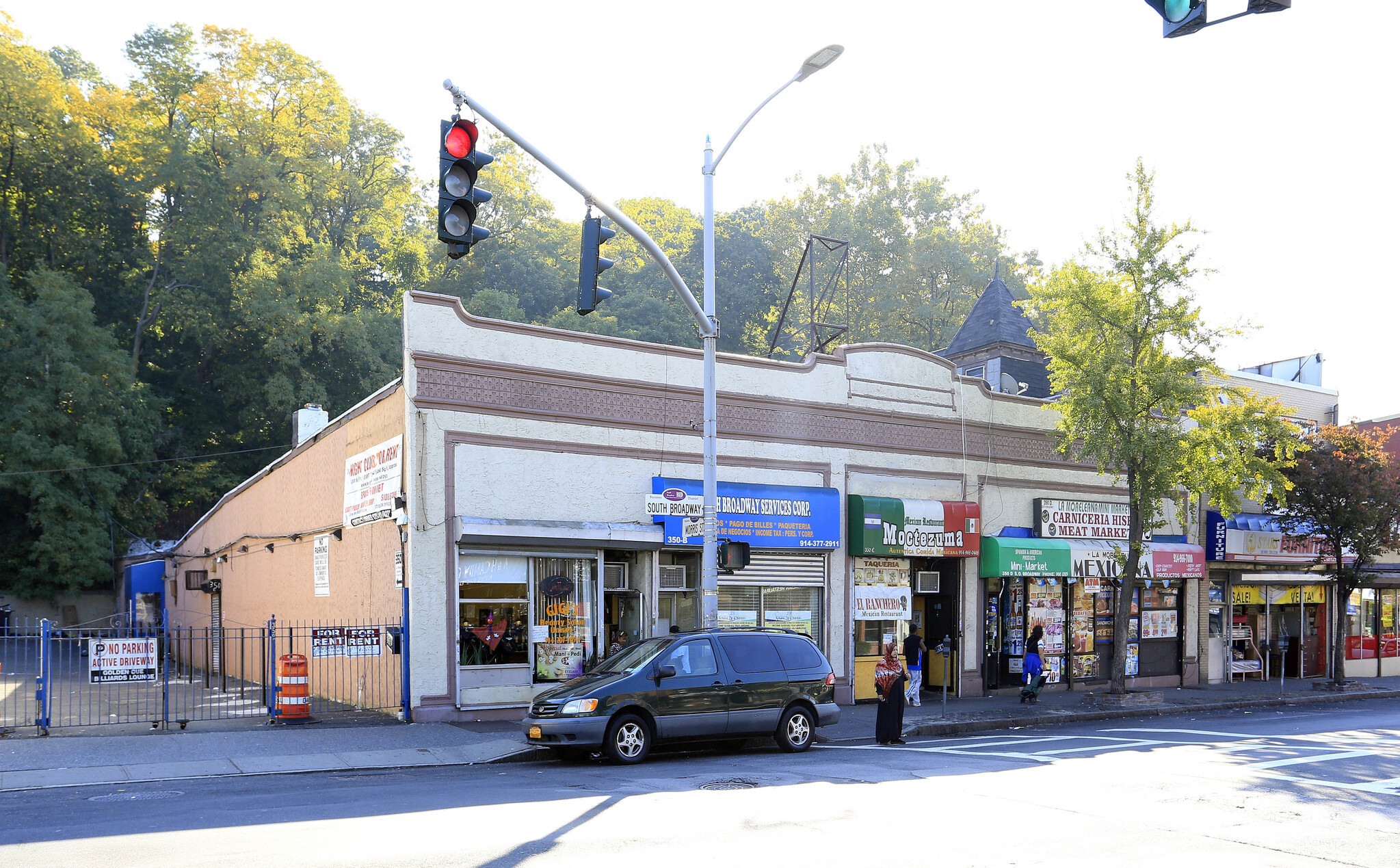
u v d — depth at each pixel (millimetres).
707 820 8898
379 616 18125
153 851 7738
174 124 57188
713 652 14320
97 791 11156
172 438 52969
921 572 23078
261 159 54062
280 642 24406
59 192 50844
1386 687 27984
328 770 12914
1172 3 5848
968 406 23750
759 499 19922
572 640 18094
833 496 20984
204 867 7188
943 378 23391
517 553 17672
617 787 11047
